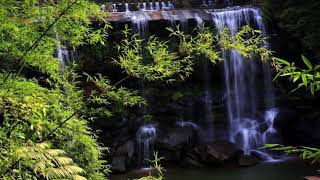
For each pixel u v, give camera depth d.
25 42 3.18
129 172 9.75
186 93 11.13
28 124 2.98
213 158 9.51
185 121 11.12
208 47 3.02
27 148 2.58
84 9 3.27
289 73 1.74
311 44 9.81
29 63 3.41
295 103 11.16
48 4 3.26
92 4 3.59
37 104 2.75
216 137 11.22
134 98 3.80
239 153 9.93
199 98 11.23
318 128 10.73
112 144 10.17
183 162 9.90
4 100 2.73
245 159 9.60
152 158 10.30
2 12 2.94
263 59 3.20
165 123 10.96
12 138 2.81
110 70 10.33
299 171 8.63
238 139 11.17
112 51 10.08
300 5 10.06
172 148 10.08
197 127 11.07
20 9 3.26
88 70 10.04
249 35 10.91
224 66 11.29
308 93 10.77
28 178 2.87
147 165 10.25
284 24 10.72
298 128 11.09
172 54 3.01
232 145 10.16
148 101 10.81
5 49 3.10
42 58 3.39
